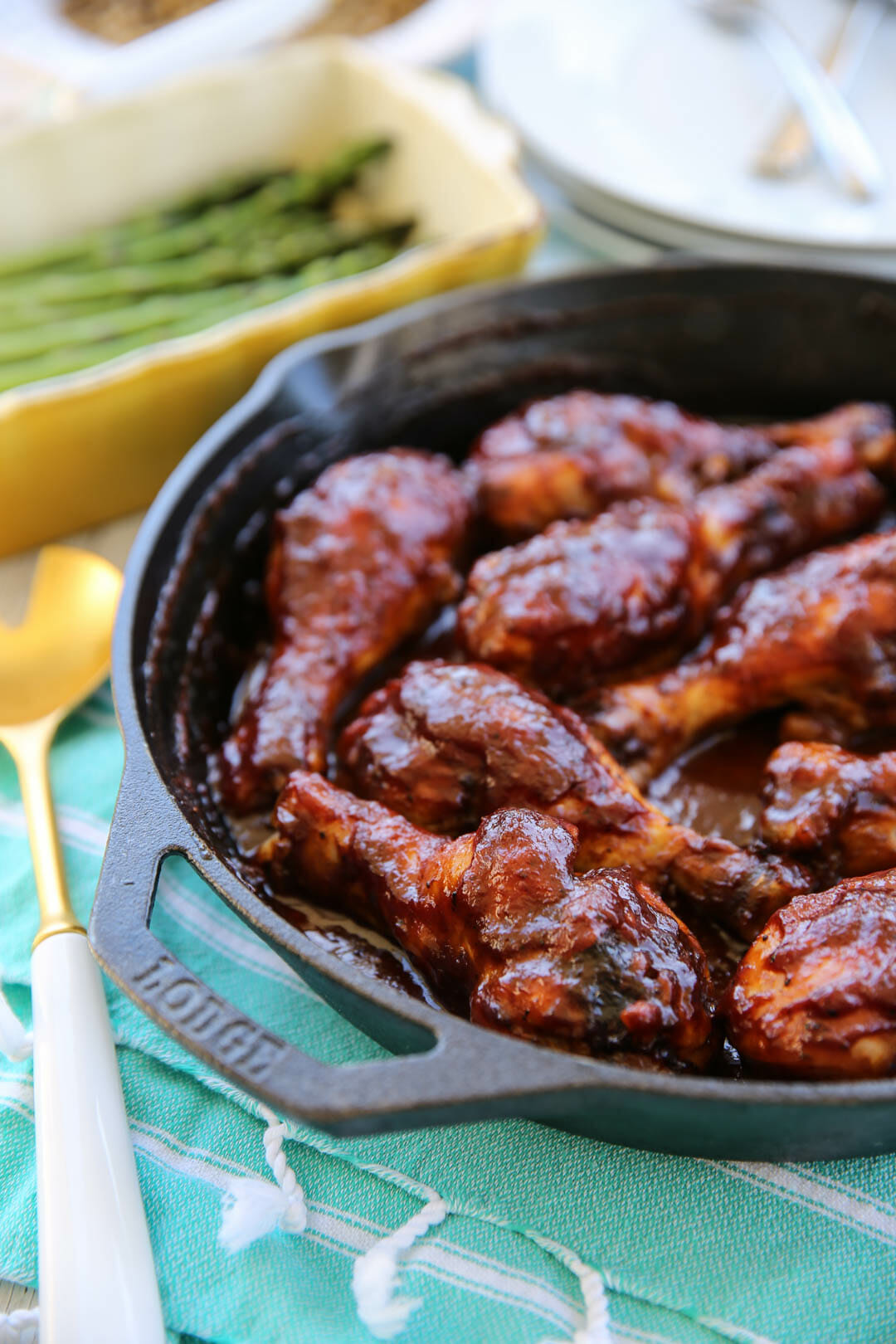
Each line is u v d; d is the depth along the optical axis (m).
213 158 0.81
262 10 0.87
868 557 0.58
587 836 0.53
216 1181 0.51
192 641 0.59
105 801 0.59
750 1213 0.50
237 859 0.56
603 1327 0.48
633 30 0.82
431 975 0.52
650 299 0.66
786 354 0.67
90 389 0.65
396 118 0.79
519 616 0.57
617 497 0.63
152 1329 0.47
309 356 0.62
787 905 0.51
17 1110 0.52
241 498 0.62
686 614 0.60
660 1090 0.45
